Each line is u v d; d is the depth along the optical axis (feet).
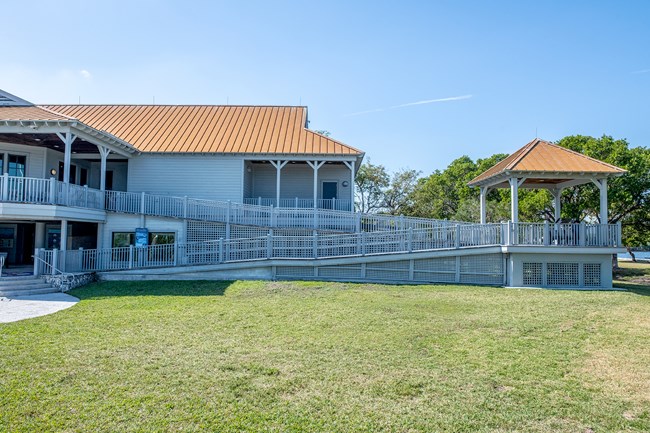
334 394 18.84
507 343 26.55
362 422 16.33
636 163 85.30
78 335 28.02
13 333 28.45
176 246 55.16
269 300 40.42
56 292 46.29
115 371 21.30
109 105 95.76
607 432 15.72
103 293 44.70
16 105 60.44
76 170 75.05
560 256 52.90
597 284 52.75
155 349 25.00
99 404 17.49
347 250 55.52
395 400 18.31
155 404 17.58
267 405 17.69
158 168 75.56
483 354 24.40
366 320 32.42
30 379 20.10
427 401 18.24
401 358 23.67
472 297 42.96
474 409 17.51
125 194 63.36
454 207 143.33
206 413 16.85
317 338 27.50
